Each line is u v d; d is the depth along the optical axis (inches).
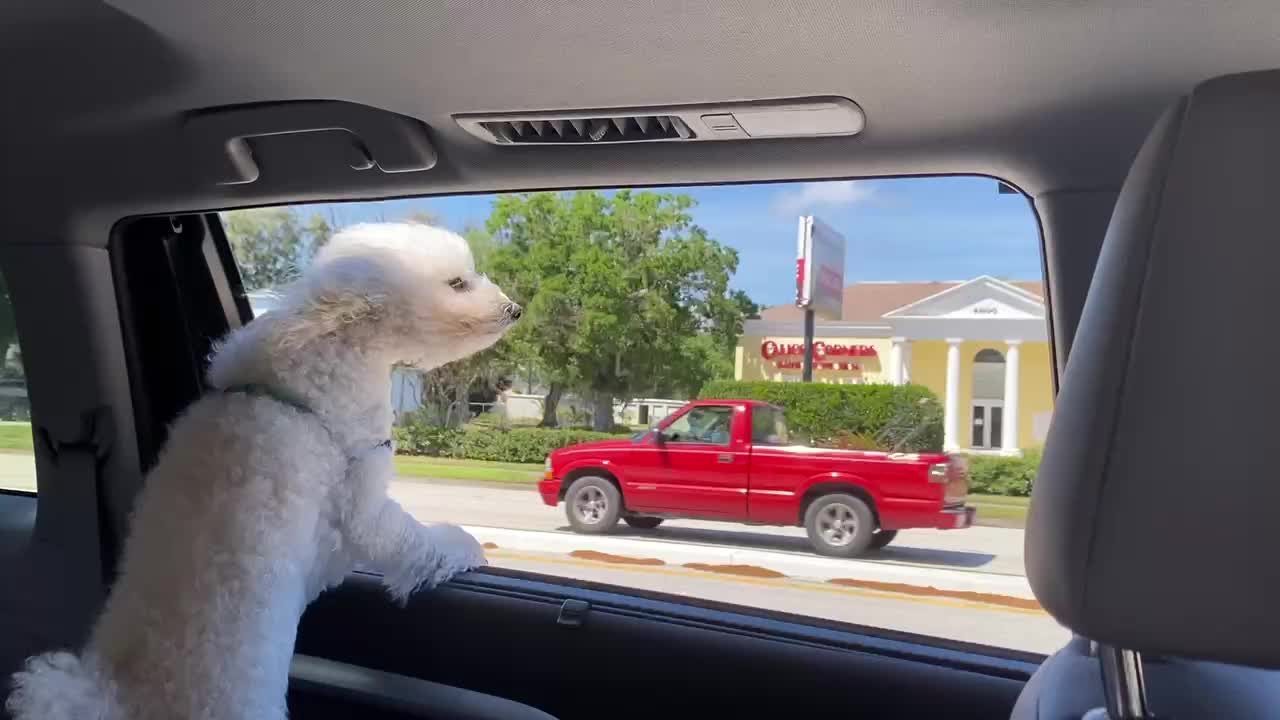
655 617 93.4
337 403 80.3
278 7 73.3
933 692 81.0
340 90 87.0
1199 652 33.5
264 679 71.2
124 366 118.3
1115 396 33.9
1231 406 32.6
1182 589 33.3
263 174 101.7
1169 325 33.0
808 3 66.6
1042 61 70.4
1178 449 33.0
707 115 84.2
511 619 97.7
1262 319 32.4
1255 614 32.8
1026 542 38.9
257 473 73.8
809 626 88.5
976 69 72.7
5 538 122.4
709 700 89.8
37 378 118.4
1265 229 32.4
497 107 86.4
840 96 79.1
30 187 109.0
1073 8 63.8
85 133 97.8
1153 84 70.9
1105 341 34.7
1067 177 79.4
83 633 115.3
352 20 74.5
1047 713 48.8
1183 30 64.7
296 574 76.0
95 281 115.3
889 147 85.9
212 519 72.2
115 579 78.8
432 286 83.9
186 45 80.7
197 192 106.2
